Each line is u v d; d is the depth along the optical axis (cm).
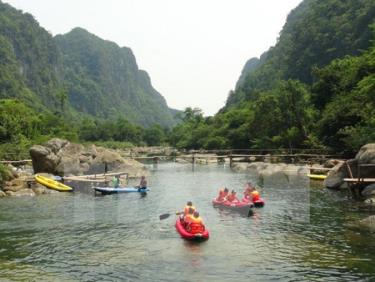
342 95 4978
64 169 4041
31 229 1931
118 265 1413
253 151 7031
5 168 3350
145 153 9775
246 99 12494
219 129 9319
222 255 1516
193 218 1795
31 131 6831
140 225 2017
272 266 1385
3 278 1287
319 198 2677
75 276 1309
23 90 18138
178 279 1282
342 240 1659
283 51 15950
